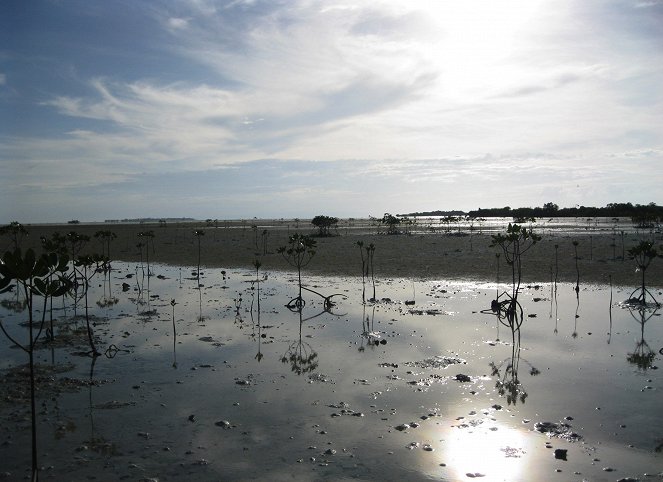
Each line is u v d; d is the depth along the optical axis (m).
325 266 35.62
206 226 114.75
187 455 8.69
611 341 15.81
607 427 9.59
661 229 73.31
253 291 26.31
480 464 8.30
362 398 11.22
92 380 12.49
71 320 19.61
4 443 9.13
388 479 7.86
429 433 9.45
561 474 7.96
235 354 14.80
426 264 35.41
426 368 13.29
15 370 13.23
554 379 12.34
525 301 22.61
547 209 166.38
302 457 8.58
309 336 16.88
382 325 18.30
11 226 39.16
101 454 8.73
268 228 97.50
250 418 10.20
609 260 35.06
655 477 7.80
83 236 27.53
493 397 11.21
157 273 34.47
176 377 12.76
